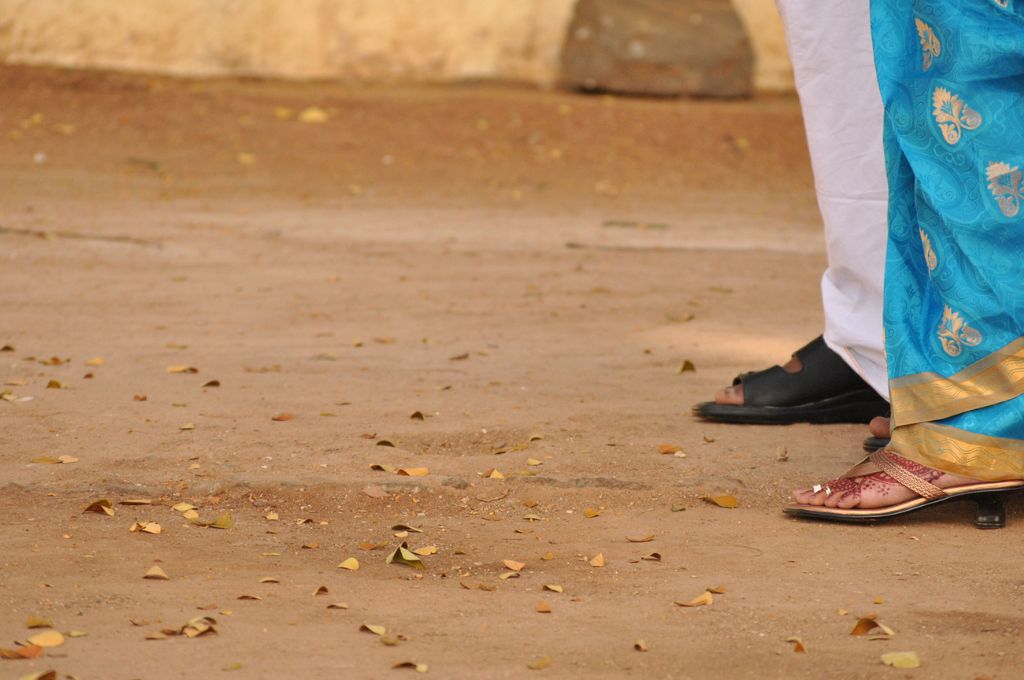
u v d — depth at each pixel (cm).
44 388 824
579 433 717
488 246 1609
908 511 574
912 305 587
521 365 914
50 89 2664
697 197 2198
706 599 478
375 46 2912
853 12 632
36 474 625
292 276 1345
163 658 418
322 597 482
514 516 591
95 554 525
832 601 480
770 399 743
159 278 1316
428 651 429
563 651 431
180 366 884
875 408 745
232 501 604
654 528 573
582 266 1447
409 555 521
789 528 574
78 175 2139
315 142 2459
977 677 409
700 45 2884
